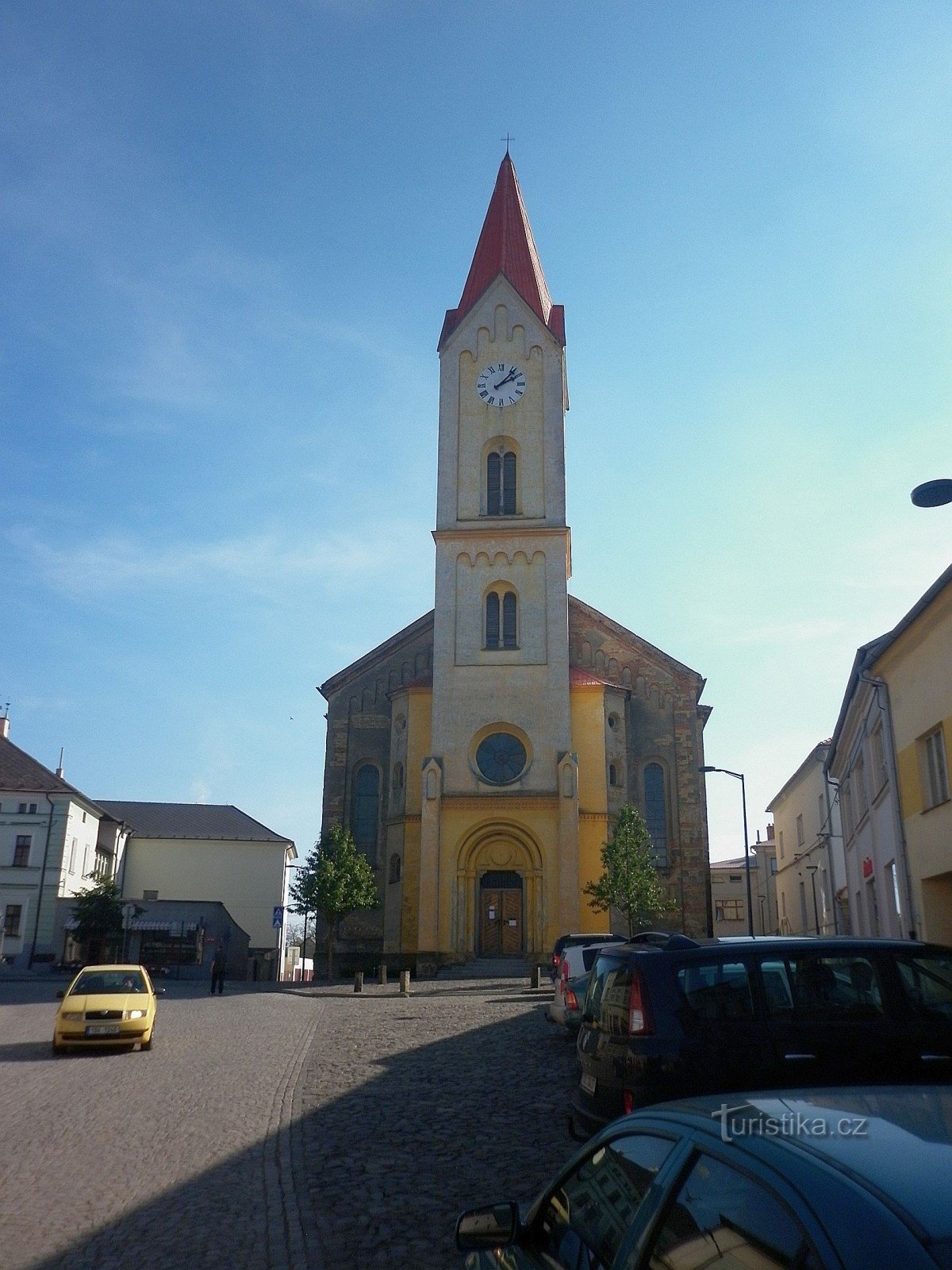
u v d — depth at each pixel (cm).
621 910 4581
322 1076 1708
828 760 3406
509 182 5647
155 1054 2033
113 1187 1005
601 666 5275
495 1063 1794
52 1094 1555
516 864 4572
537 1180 1016
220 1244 827
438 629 4825
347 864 4678
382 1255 801
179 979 5472
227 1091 1565
